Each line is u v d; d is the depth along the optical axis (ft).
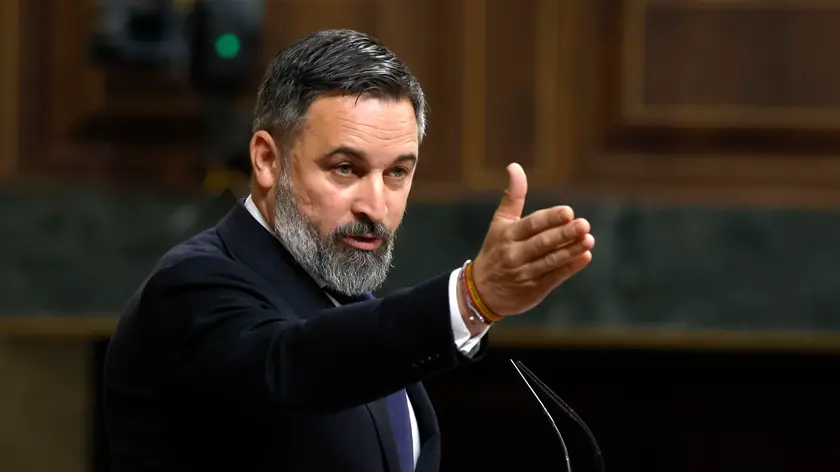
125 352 19.58
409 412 22.16
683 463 50.26
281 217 20.76
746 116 43.39
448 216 41.27
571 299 41.55
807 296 41.37
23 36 43.42
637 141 43.68
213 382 17.25
